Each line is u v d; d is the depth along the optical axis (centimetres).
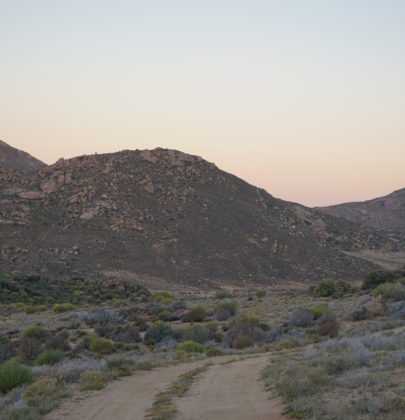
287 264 13912
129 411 1298
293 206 19025
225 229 14662
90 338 3478
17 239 12100
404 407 998
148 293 9200
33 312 6284
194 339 3381
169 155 18162
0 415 1269
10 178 15738
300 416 1055
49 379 1836
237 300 7112
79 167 16512
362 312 3644
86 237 12950
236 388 1510
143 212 14712
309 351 2042
